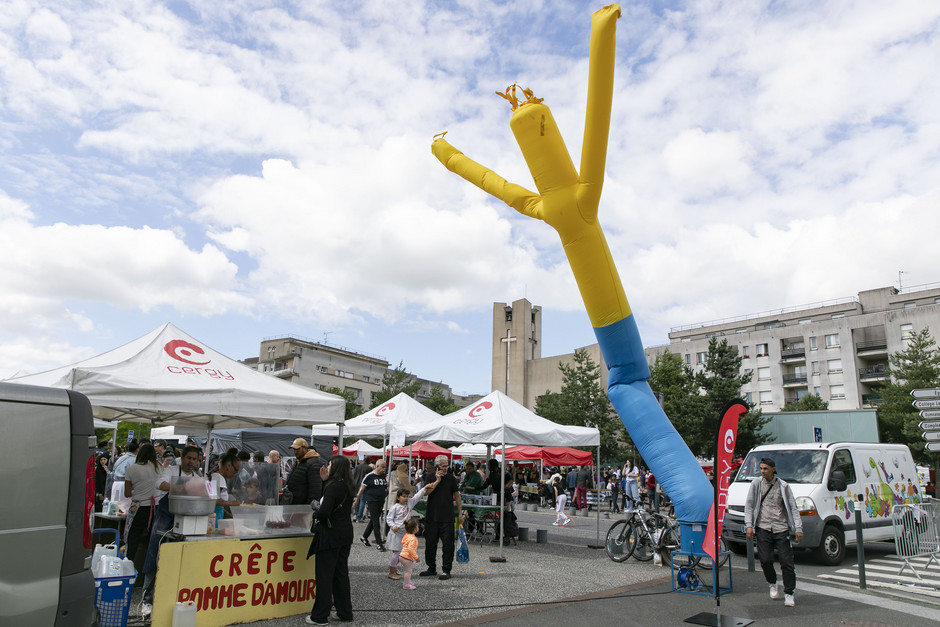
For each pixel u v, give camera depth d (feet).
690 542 27.20
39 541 11.09
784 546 23.94
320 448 83.61
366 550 35.01
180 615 16.94
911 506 32.24
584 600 23.76
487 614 20.99
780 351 201.46
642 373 31.45
